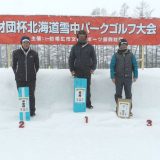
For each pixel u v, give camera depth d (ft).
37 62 25.46
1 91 28.12
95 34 30.48
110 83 29.17
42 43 30.14
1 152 18.47
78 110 26.35
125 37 30.78
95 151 18.63
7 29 29.86
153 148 19.24
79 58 26.13
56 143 20.04
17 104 27.94
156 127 23.77
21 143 20.02
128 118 25.35
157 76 30.25
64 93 28.66
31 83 25.40
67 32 30.22
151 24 30.86
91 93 28.91
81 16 30.17
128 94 26.30
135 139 20.97
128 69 26.07
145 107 28.99
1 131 22.52
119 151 18.65
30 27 29.94
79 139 20.86
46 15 29.94
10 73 29.01
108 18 30.42
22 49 24.98
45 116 26.04
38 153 18.29
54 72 29.40
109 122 24.34
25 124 23.71
